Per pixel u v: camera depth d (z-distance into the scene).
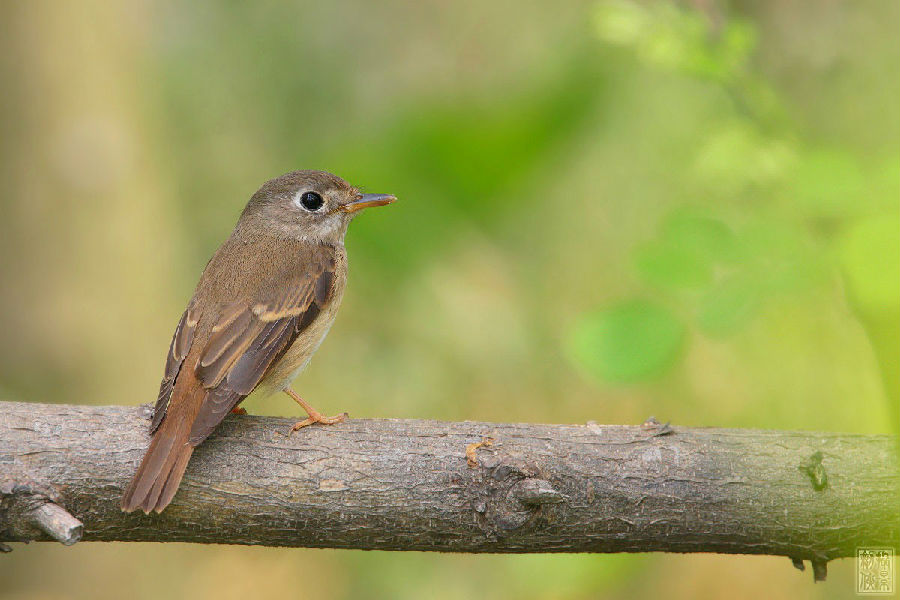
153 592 14.70
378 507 7.39
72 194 15.17
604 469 7.52
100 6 15.27
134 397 15.28
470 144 13.64
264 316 8.41
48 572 14.62
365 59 17.16
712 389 13.00
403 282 14.73
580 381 14.27
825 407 12.32
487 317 14.70
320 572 14.57
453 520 7.42
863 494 7.49
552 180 14.45
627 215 14.56
